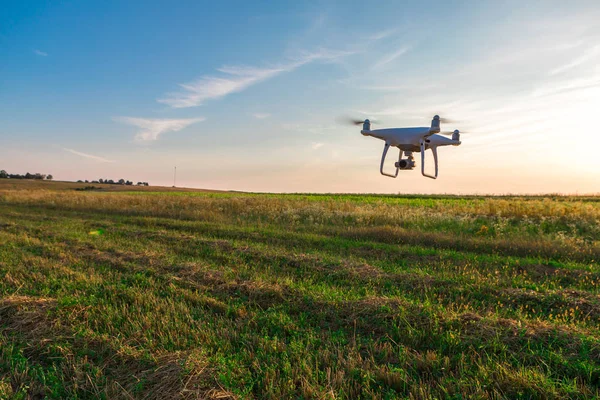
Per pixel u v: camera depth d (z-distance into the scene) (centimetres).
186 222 1638
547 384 365
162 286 707
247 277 761
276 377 396
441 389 371
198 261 887
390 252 1026
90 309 582
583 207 1703
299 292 646
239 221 1678
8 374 412
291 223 1595
